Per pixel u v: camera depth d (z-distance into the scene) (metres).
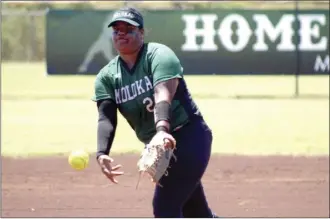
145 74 16.91
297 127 50.97
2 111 60.81
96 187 31.83
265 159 38.81
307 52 64.81
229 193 30.56
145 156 16.08
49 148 42.59
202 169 17.58
